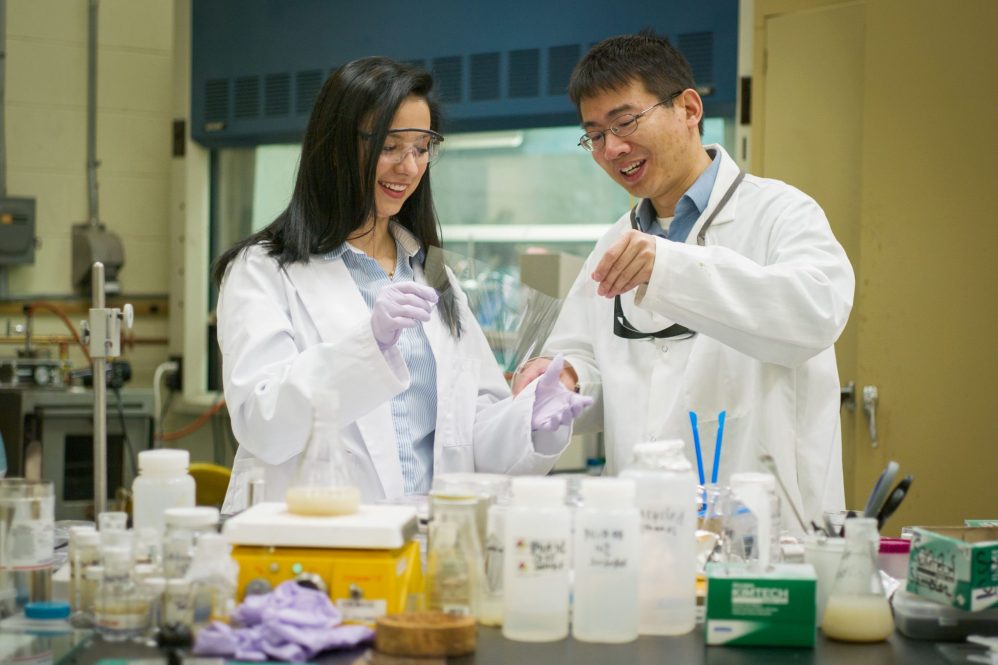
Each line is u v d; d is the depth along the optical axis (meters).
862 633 1.29
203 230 4.77
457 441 2.04
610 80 2.05
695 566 1.34
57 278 4.84
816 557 1.36
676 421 2.09
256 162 4.73
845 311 1.94
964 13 3.27
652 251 1.85
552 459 1.98
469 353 2.16
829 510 1.99
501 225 4.37
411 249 2.18
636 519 1.28
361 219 2.00
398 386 1.79
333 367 1.76
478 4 4.18
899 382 3.38
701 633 1.32
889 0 3.38
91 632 1.27
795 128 3.59
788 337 1.88
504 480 1.52
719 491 1.59
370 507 1.43
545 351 2.36
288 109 4.53
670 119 2.08
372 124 1.92
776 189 2.15
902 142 3.37
